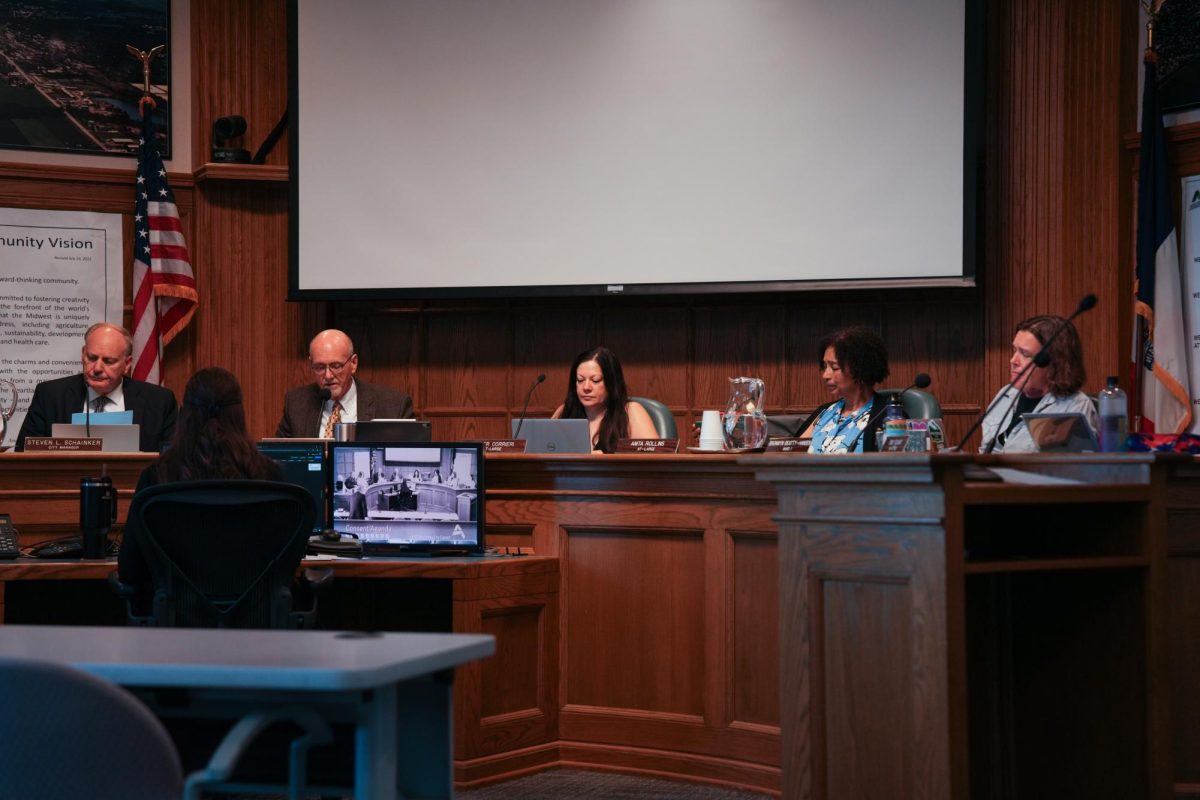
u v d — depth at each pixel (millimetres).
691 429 6172
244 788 1961
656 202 5961
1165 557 2486
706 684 3598
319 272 6215
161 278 6066
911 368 5898
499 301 6391
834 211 5754
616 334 6293
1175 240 5223
